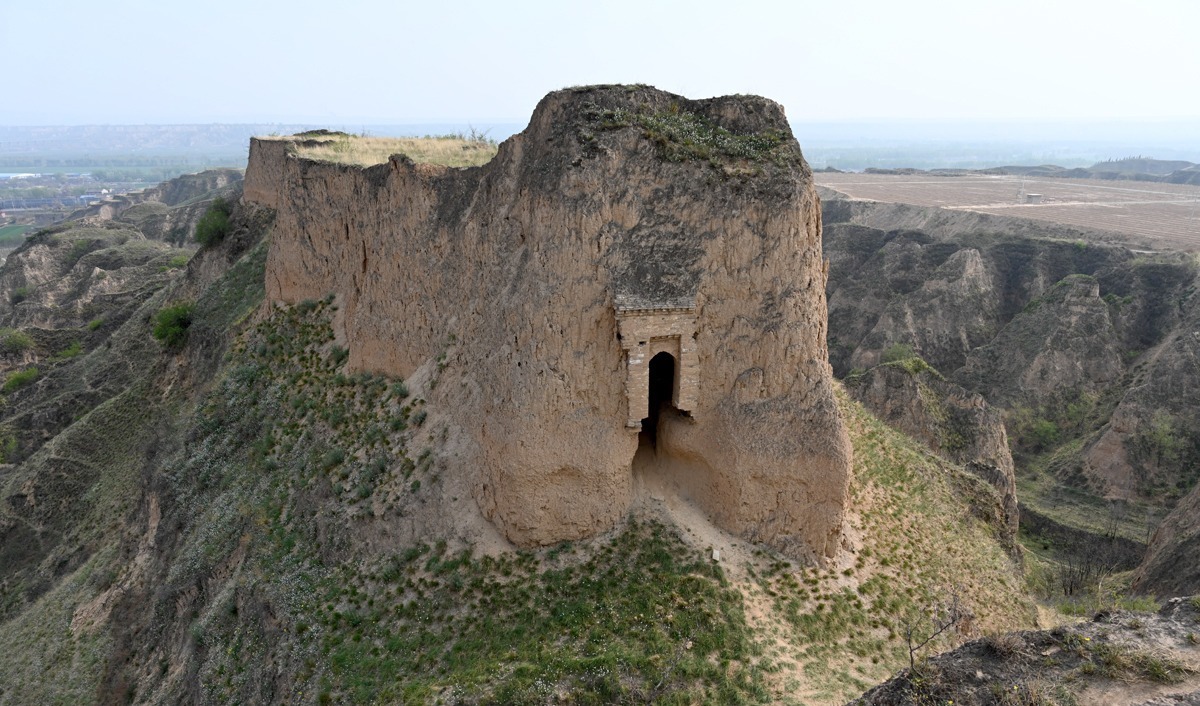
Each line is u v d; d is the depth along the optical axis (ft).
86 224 381.81
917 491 85.46
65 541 122.42
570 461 63.41
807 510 65.92
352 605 65.10
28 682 91.20
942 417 157.58
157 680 79.71
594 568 62.95
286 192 112.57
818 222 66.18
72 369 188.34
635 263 62.18
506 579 62.75
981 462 145.79
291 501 81.05
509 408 63.36
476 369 73.05
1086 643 43.91
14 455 160.66
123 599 94.48
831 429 64.49
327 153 121.49
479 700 52.13
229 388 106.73
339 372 95.50
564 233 61.87
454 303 80.33
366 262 96.53
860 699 44.06
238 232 164.14
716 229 62.90
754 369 64.28
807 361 64.44
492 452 65.26
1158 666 41.32
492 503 66.18
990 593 72.64
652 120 65.41
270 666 64.59
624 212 62.39
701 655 55.72
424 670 57.31
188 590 82.69
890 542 72.74
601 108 65.41
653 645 56.03
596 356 62.69
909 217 373.20
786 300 63.46
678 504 68.54
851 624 61.31
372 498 73.26
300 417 92.68
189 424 110.93
